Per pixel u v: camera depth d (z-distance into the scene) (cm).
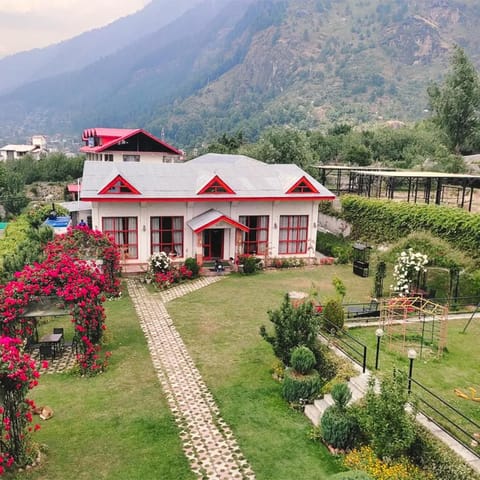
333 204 3925
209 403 1509
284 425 1395
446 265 2461
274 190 3194
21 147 12169
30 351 1867
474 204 4088
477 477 1041
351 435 1265
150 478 1169
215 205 3095
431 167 5153
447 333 1959
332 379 1548
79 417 1423
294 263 3189
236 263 3094
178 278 2800
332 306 1912
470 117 5806
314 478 1172
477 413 1352
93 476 1173
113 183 2852
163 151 5912
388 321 2056
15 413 1170
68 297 1669
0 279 2208
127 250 2989
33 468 1196
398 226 3159
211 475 1180
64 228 3759
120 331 2067
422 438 1180
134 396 1546
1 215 5572
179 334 2042
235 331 2075
